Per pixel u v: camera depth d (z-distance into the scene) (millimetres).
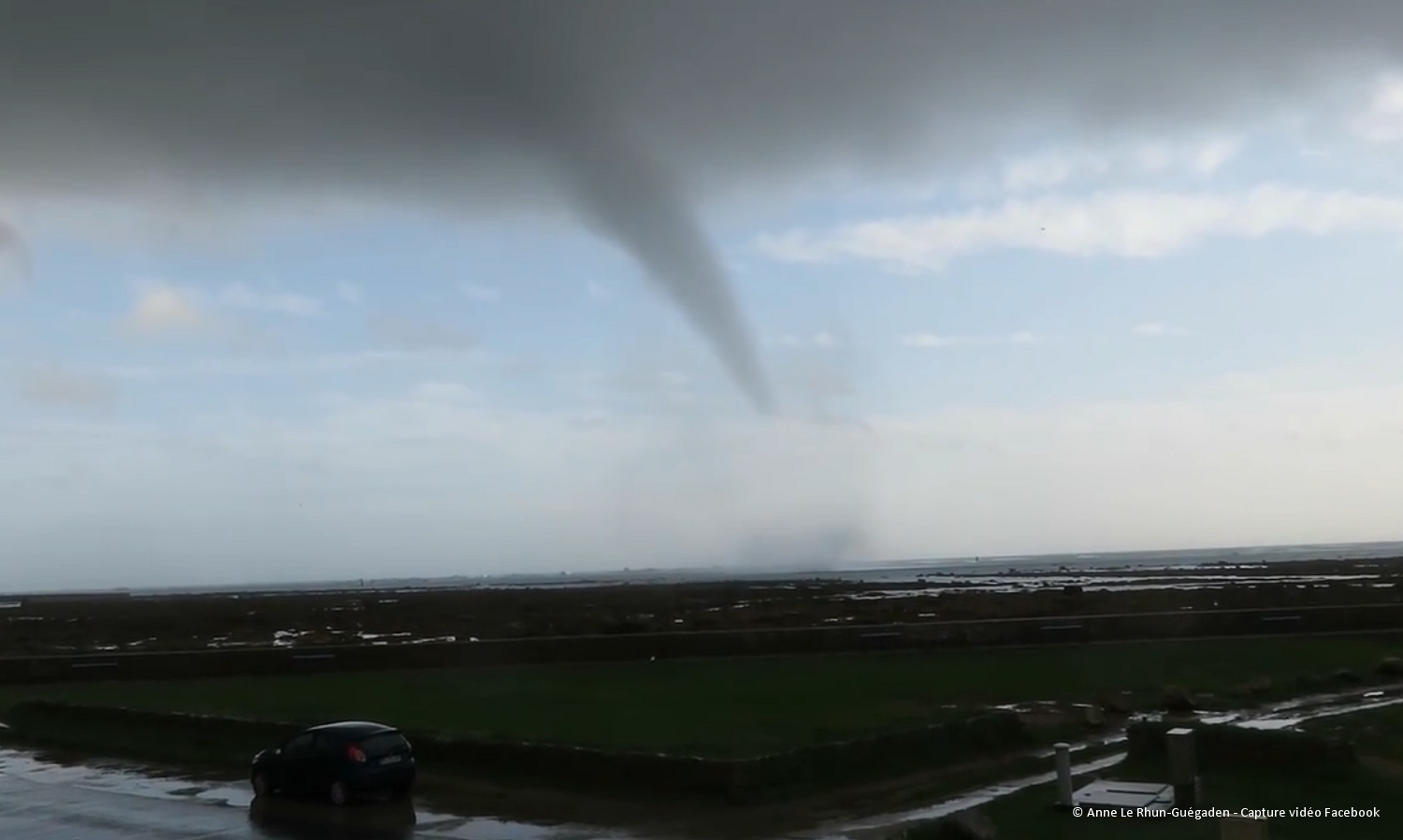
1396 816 17000
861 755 21938
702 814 19156
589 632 52469
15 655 48250
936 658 39969
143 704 32844
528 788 21578
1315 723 25234
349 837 18328
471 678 37750
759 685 33688
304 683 37875
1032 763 23156
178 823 19672
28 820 20188
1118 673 35031
